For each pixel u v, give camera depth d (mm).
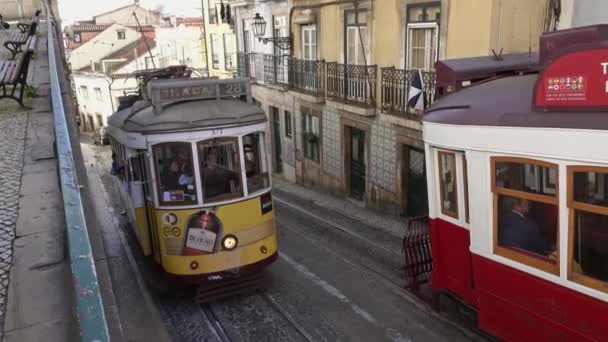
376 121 13039
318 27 15523
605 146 4238
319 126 16078
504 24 9250
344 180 15070
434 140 6125
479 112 5453
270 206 7879
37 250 4180
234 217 7449
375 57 12922
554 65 4566
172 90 7406
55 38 13445
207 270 7398
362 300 7797
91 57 43000
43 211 4992
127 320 7078
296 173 18422
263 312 7547
